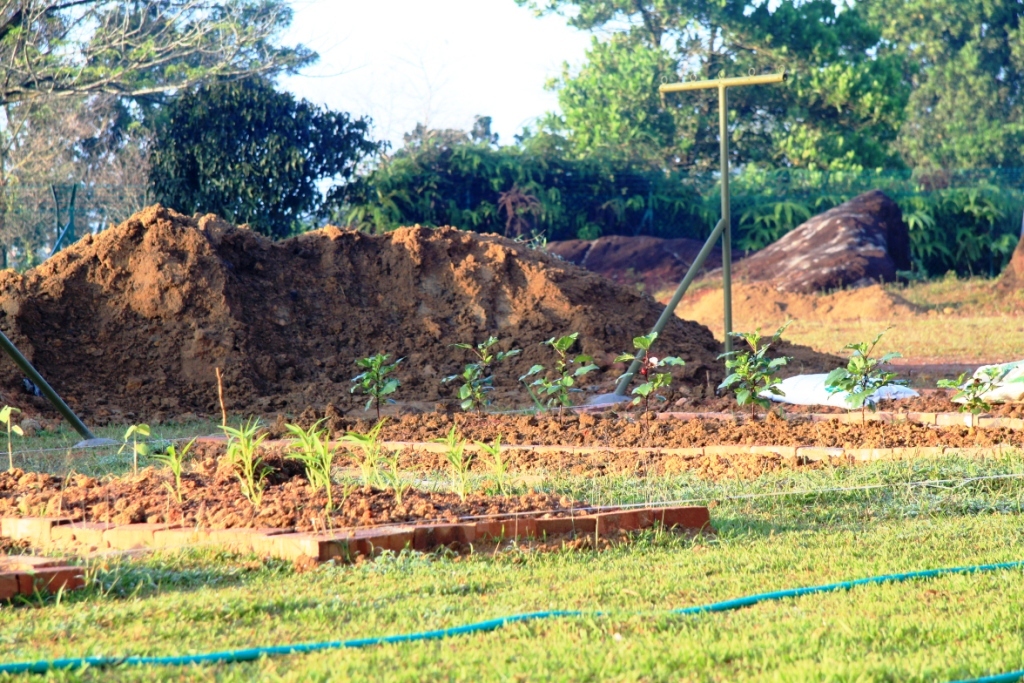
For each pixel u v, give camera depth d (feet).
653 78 195.93
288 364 69.31
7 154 170.40
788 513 31.40
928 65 248.73
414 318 75.41
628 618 20.42
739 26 193.98
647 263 164.25
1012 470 34.94
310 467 31.01
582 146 191.11
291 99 147.84
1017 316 124.98
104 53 146.92
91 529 27.25
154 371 66.69
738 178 183.32
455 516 27.86
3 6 134.00
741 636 19.29
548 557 25.79
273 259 76.28
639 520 28.66
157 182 145.59
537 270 77.46
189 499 30.22
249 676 17.25
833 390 48.55
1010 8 241.96
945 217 173.58
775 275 149.59
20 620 20.72
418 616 20.72
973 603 21.34
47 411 60.75
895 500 32.55
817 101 196.24
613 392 63.41
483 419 51.78
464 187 169.07
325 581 23.29
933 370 82.12
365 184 156.25
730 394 62.18
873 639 19.04
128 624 20.43
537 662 17.75
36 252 159.12
